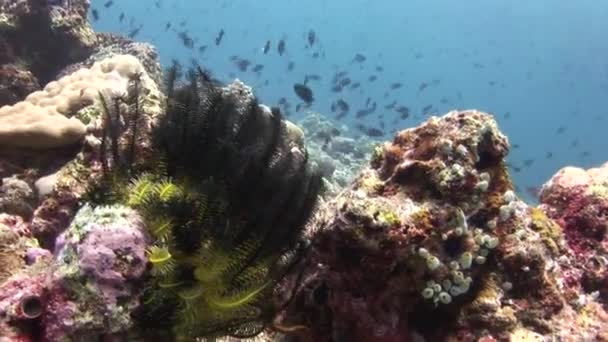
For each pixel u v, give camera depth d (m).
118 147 0.62
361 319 0.62
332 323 0.65
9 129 0.85
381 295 0.61
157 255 0.48
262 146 0.58
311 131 3.44
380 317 0.62
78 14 1.88
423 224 0.61
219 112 0.58
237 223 0.52
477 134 0.65
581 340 0.67
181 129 0.57
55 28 1.76
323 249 0.60
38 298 0.47
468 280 0.62
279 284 0.61
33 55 1.74
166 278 0.50
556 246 0.79
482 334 0.64
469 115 0.67
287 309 0.66
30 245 0.66
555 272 0.75
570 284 0.78
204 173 0.56
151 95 0.89
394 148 0.69
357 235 0.57
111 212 0.51
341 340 0.63
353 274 0.61
